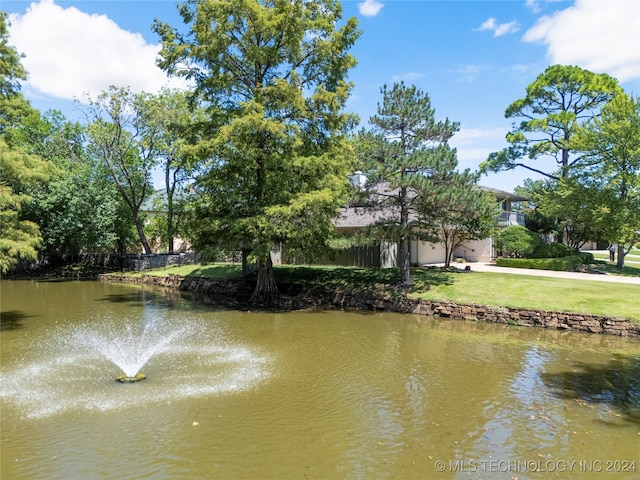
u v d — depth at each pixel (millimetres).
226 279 23453
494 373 9562
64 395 8250
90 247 35438
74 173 30453
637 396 8188
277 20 16375
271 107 17141
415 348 11711
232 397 8133
